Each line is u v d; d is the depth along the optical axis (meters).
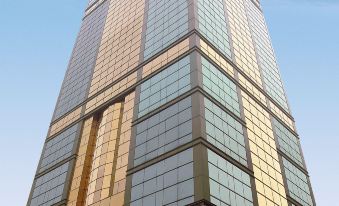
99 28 80.38
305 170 58.91
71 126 63.84
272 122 57.78
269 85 64.88
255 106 55.12
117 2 81.00
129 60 60.62
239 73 56.00
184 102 43.50
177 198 35.75
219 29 58.28
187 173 36.62
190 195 34.72
